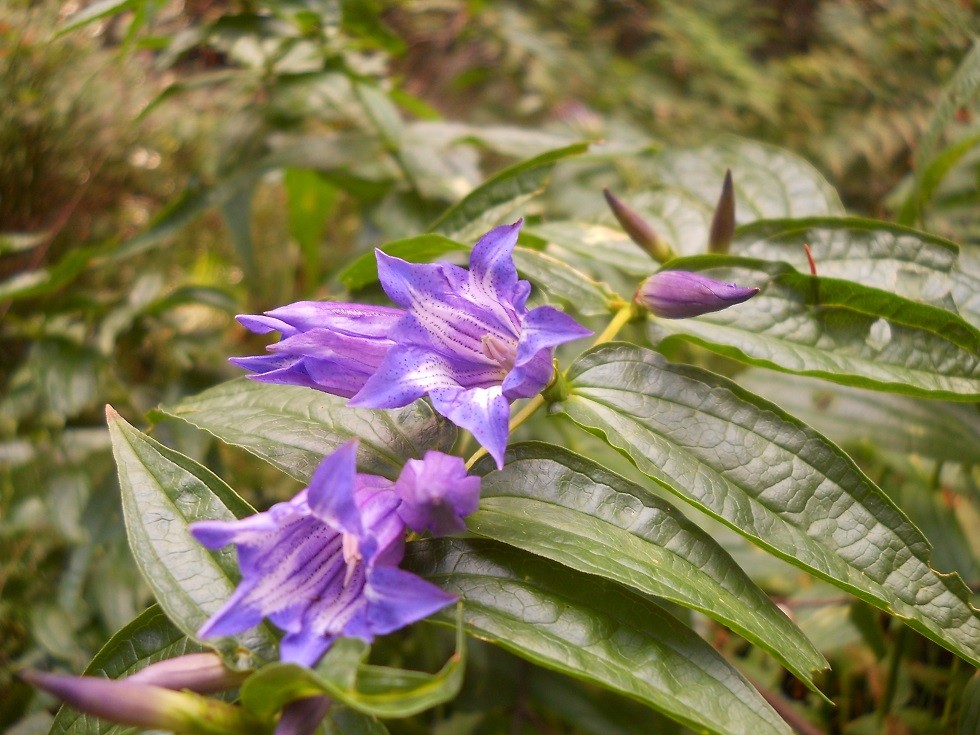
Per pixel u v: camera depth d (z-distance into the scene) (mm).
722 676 124
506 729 187
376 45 296
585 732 184
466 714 191
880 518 142
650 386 153
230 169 276
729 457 146
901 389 160
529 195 203
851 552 140
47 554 252
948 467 228
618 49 443
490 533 133
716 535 230
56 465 252
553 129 343
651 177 246
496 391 131
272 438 150
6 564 243
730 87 375
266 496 278
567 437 238
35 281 270
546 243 219
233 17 271
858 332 165
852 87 361
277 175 334
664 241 194
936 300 180
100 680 103
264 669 103
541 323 129
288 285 369
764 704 122
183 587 127
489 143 272
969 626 137
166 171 353
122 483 133
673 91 390
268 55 274
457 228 203
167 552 130
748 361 165
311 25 272
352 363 137
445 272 140
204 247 367
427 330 139
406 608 109
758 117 375
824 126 355
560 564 133
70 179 323
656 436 148
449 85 422
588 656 123
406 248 188
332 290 277
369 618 110
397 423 153
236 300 284
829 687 226
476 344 146
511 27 395
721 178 228
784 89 370
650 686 121
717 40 379
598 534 135
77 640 230
